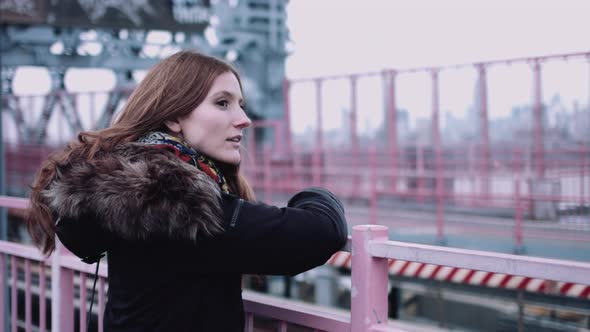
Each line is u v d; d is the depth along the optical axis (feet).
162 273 4.44
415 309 19.99
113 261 4.73
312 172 35.91
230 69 5.08
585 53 25.94
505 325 17.63
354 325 4.91
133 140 4.63
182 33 59.67
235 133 4.98
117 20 56.24
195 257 4.30
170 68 4.87
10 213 31.99
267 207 4.43
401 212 33.09
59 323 7.82
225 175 5.73
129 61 58.39
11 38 54.13
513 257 4.01
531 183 27.37
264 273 4.48
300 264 4.36
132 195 3.88
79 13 54.60
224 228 4.20
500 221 27.81
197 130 4.82
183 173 4.07
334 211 4.64
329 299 22.94
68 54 56.39
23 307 18.19
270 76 63.36
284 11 64.44
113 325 4.66
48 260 8.05
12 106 52.85
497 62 28.58
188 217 3.93
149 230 3.98
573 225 24.23
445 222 28.53
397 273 18.52
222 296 4.65
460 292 18.93
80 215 4.24
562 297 16.25
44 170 4.92
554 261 3.84
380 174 32.22
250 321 5.88
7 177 52.39
